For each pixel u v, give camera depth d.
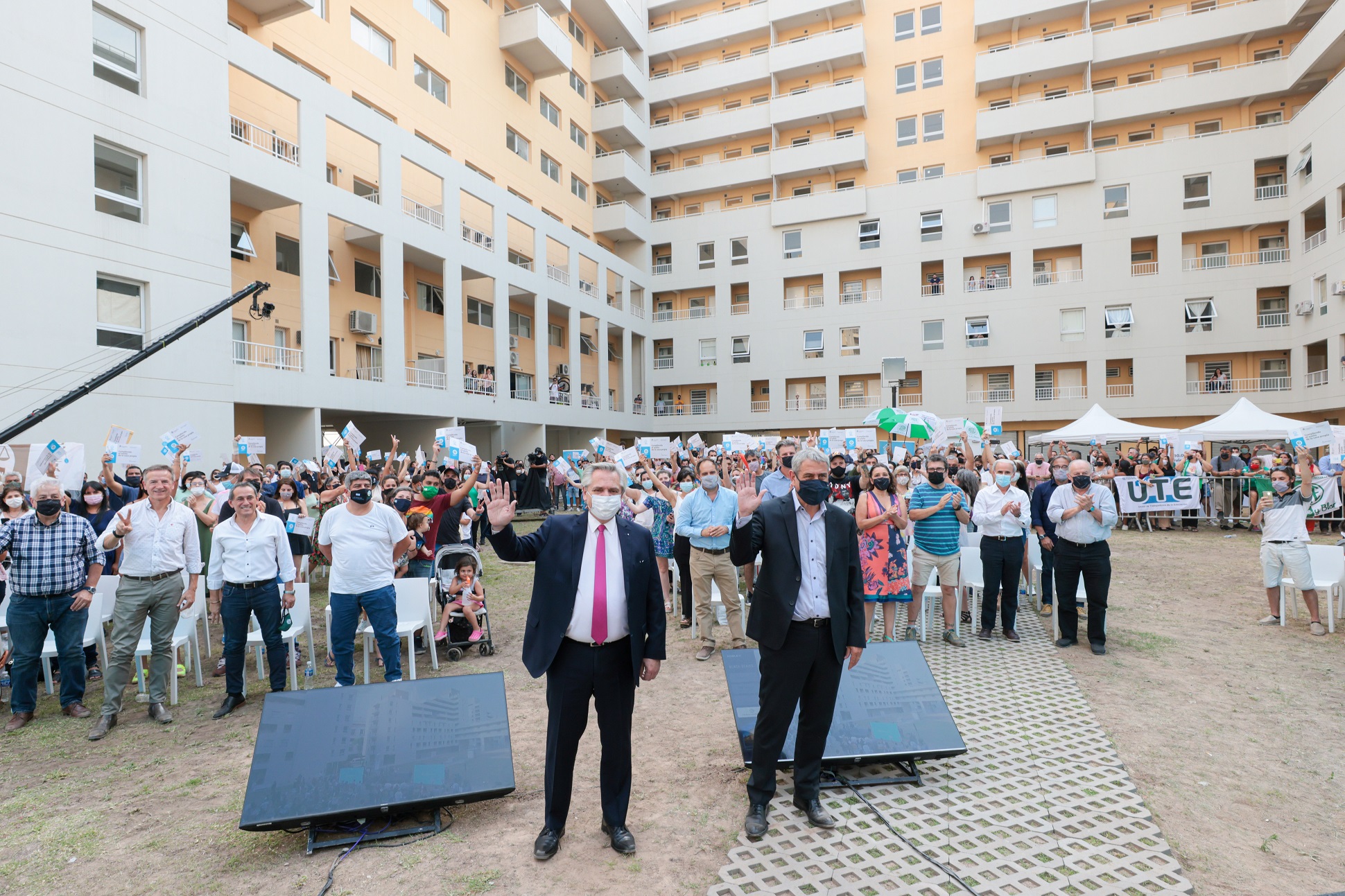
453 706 4.05
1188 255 28.83
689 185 36.75
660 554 8.77
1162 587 9.75
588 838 3.61
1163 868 3.26
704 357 36.78
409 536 5.86
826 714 3.72
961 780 4.20
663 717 5.31
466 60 25.78
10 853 3.59
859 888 3.14
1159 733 4.86
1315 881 3.17
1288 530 7.54
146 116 13.60
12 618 5.44
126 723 5.46
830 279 34.12
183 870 3.41
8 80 11.53
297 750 3.73
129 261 13.25
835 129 34.88
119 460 8.53
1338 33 23.52
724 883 3.19
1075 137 30.77
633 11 35.91
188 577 5.86
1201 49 29.00
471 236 24.50
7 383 11.45
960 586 8.09
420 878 3.29
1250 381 27.38
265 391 16.38
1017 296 30.80
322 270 18.12
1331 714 5.15
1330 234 23.66
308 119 17.80
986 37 32.22
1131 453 19.03
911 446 15.59
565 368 32.59
